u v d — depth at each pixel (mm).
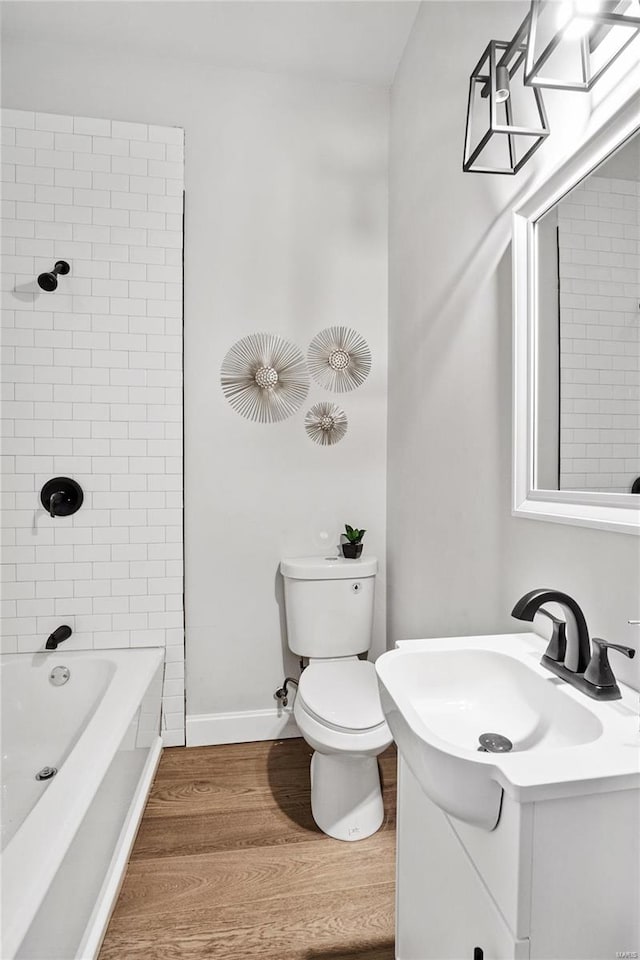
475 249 1639
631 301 963
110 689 1900
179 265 2336
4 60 2293
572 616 1001
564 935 729
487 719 1115
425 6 2070
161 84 2395
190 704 2422
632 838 748
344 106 2539
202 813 1907
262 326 2467
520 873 710
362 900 1524
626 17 873
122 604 2318
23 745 2080
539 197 1252
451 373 1811
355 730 1652
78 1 2086
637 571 959
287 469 2492
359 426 2559
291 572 2309
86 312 2266
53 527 2264
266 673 2479
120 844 1598
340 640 2312
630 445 963
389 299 2551
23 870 1021
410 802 1192
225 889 1559
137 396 2311
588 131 1058
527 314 1321
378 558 2584
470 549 1678
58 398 2254
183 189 2357
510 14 1427
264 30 2236
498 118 1493
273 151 2477
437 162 1943
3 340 2213
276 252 2480
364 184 2561
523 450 1339
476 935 856
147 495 2326
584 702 912
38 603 2260
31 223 2223
